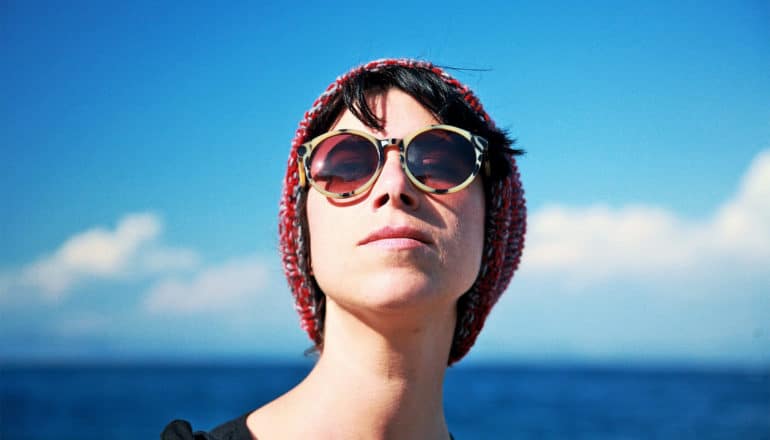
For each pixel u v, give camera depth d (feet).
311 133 1.91
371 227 1.66
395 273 1.62
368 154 1.73
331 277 1.72
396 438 1.74
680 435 25.59
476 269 1.81
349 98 1.84
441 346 1.81
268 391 49.88
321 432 1.70
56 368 147.23
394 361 1.71
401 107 1.85
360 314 1.69
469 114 1.91
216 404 37.81
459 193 1.76
